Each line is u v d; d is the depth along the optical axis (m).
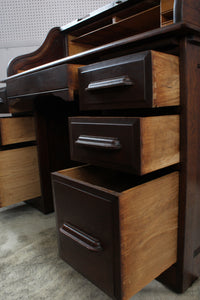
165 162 0.67
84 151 0.78
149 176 0.88
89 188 0.67
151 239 0.68
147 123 0.60
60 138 1.43
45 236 1.18
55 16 1.96
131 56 0.62
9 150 1.33
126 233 0.60
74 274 0.91
